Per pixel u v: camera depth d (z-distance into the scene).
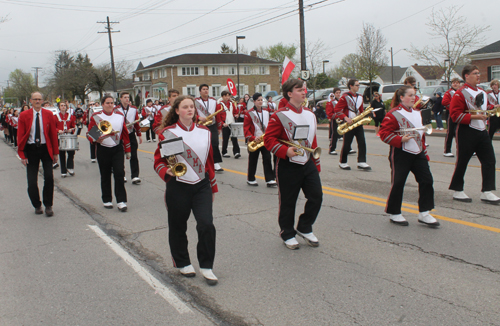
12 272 4.32
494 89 10.59
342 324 3.15
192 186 3.86
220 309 3.44
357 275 4.00
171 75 53.53
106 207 6.84
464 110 6.15
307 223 4.77
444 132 16.77
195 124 3.89
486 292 3.58
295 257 4.50
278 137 4.59
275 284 3.87
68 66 68.88
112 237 5.36
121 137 6.75
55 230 5.72
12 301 3.69
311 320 3.22
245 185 8.30
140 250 4.88
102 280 4.07
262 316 3.31
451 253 4.45
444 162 10.16
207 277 3.89
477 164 9.74
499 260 4.24
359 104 9.49
